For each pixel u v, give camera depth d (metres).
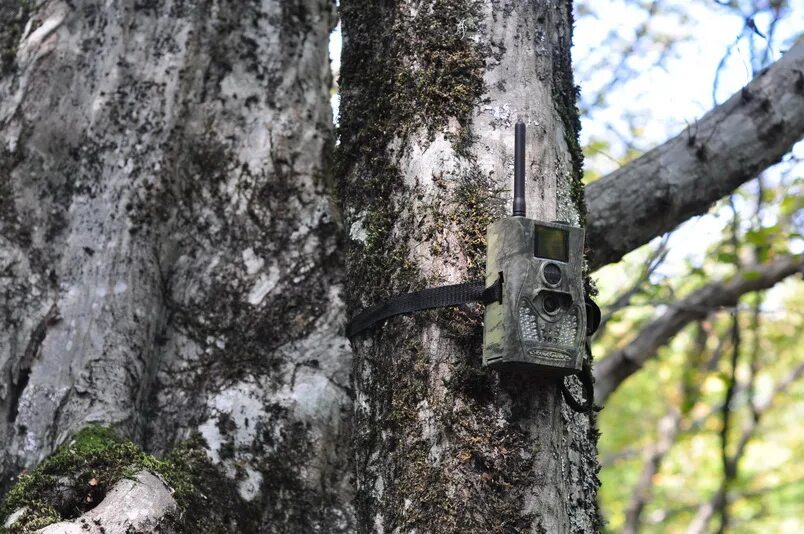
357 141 2.34
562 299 1.90
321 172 2.93
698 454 10.12
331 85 3.19
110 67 2.89
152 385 2.73
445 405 1.98
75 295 2.69
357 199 2.31
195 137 2.88
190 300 2.78
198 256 2.82
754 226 4.46
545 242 1.91
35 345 2.66
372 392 2.15
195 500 2.43
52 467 2.38
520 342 1.85
